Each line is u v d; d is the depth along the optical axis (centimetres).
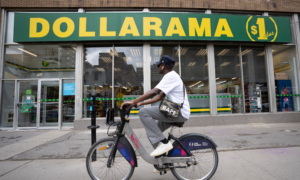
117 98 686
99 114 675
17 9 695
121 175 220
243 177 231
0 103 667
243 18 701
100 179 215
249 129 571
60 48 700
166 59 210
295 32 760
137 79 696
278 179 224
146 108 205
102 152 215
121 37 662
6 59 690
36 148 401
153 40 682
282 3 754
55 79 688
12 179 240
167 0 707
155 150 196
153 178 233
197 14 684
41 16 653
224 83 719
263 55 751
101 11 711
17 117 674
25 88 688
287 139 425
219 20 689
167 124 221
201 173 220
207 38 682
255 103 725
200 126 662
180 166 210
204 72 719
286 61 757
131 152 209
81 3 685
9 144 439
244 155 319
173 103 194
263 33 709
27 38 650
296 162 279
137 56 707
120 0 696
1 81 675
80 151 374
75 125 643
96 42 682
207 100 707
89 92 684
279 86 745
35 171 269
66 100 683
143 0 702
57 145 425
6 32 695
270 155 316
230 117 682
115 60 701
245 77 732
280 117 703
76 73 675
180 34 675
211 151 220
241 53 739
